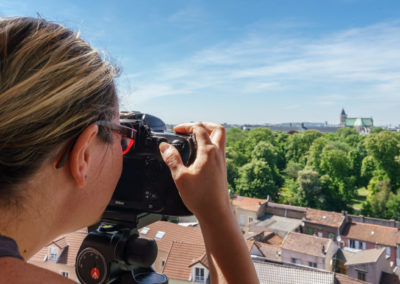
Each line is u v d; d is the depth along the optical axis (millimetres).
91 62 524
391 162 41500
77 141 486
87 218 570
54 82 456
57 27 536
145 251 949
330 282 6387
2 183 421
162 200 952
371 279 15492
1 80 439
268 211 32500
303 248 17828
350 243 26875
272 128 122875
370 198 39000
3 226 423
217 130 821
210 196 661
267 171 41750
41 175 453
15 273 364
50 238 508
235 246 640
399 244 24609
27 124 424
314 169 45031
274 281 6570
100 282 961
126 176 981
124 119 994
